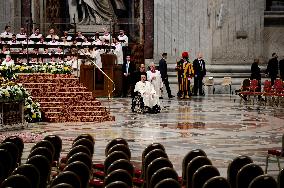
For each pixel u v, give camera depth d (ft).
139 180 51.29
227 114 140.05
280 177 43.19
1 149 51.29
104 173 51.06
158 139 98.68
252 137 101.19
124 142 59.67
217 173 43.47
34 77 134.82
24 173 43.75
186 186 47.52
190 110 150.10
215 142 95.20
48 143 57.16
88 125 119.85
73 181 41.39
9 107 111.14
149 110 142.51
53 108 127.34
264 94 159.84
